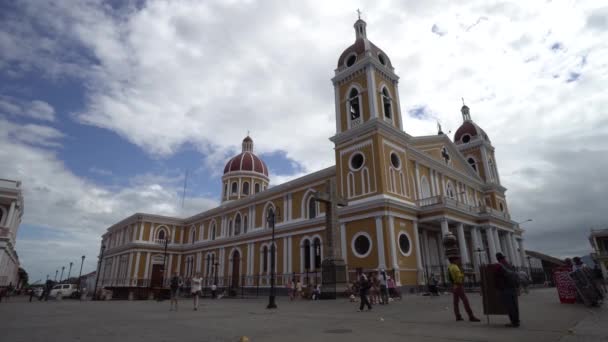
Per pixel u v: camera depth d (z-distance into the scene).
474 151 42.72
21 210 45.34
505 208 41.69
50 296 38.81
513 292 7.91
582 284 11.55
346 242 26.20
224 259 42.88
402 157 28.39
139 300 28.56
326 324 9.31
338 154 29.08
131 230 53.78
